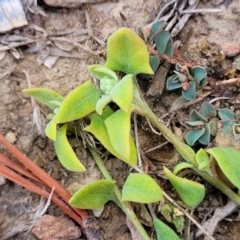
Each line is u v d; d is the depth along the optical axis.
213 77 0.11
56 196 0.10
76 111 0.10
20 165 0.11
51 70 0.12
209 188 0.11
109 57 0.10
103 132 0.10
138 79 0.11
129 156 0.10
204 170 0.10
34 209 0.10
